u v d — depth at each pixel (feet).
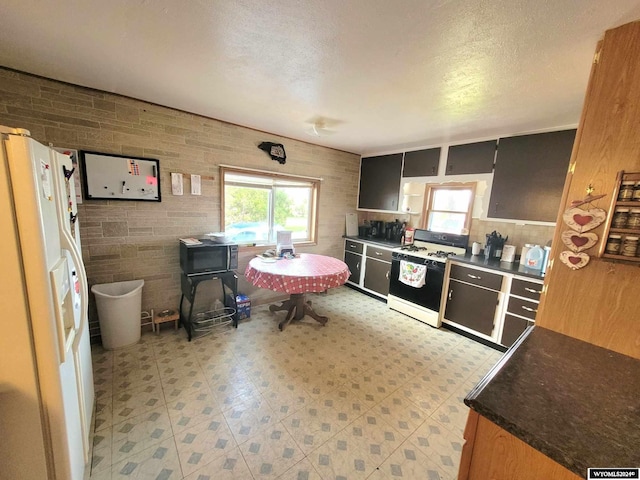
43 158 2.93
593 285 4.04
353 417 5.42
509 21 3.62
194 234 8.86
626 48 3.57
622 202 3.63
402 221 12.92
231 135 9.22
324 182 12.55
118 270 7.70
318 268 8.61
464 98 6.21
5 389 2.76
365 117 7.89
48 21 4.02
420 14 3.57
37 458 3.01
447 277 9.46
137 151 7.52
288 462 4.40
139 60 5.18
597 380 2.97
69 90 6.43
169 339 8.00
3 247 2.58
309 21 3.85
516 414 2.33
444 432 5.18
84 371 4.46
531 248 8.21
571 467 1.90
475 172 9.46
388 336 8.89
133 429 4.88
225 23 3.98
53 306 2.89
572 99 5.91
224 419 5.20
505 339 8.13
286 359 7.30
